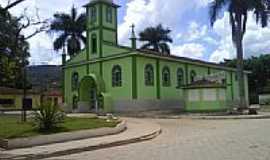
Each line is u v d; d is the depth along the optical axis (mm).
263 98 60594
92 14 42125
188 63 44938
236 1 32062
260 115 29312
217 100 35281
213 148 12008
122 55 38188
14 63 13688
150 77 39094
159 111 36875
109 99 38719
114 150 13094
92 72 41750
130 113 35375
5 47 13078
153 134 17703
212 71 49406
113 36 42000
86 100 41938
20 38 13461
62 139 15289
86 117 25031
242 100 32688
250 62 70625
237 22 32812
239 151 11102
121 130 19094
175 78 42781
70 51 51531
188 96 36406
